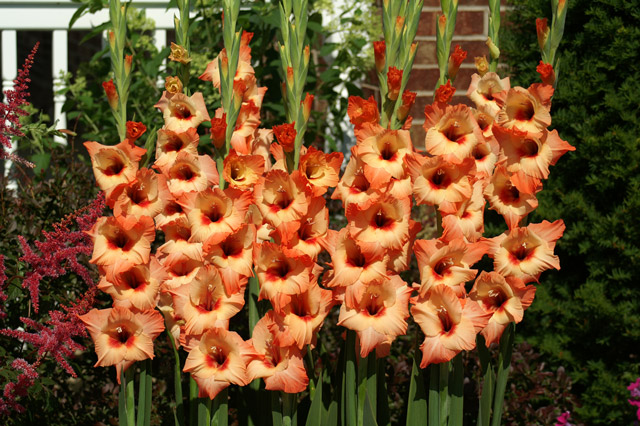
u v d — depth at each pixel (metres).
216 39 3.20
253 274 2.12
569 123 2.95
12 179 2.81
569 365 2.94
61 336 2.34
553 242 2.12
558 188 2.98
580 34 2.95
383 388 2.20
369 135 2.06
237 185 2.06
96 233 2.08
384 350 2.12
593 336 2.90
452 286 2.08
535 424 2.60
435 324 2.07
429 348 2.07
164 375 2.68
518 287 2.10
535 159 2.10
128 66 2.13
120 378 2.10
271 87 3.06
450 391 2.15
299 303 2.08
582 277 3.02
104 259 2.06
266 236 2.15
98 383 2.67
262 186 2.05
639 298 2.87
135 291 2.08
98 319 2.08
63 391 2.67
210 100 3.06
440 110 2.07
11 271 2.49
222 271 2.05
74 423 2.59
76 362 2.64
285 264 2.06
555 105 3.03
